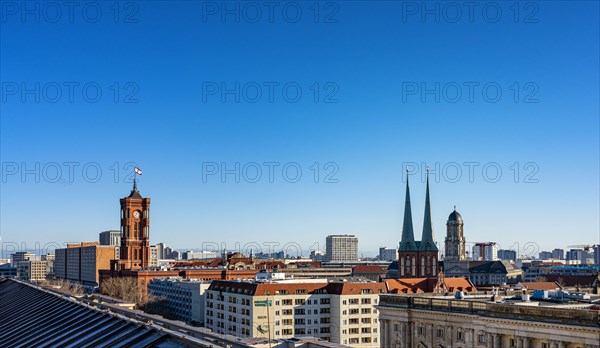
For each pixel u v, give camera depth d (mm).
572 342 121875
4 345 79375
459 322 148750
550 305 138625
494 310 140125
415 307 163000
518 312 134250
